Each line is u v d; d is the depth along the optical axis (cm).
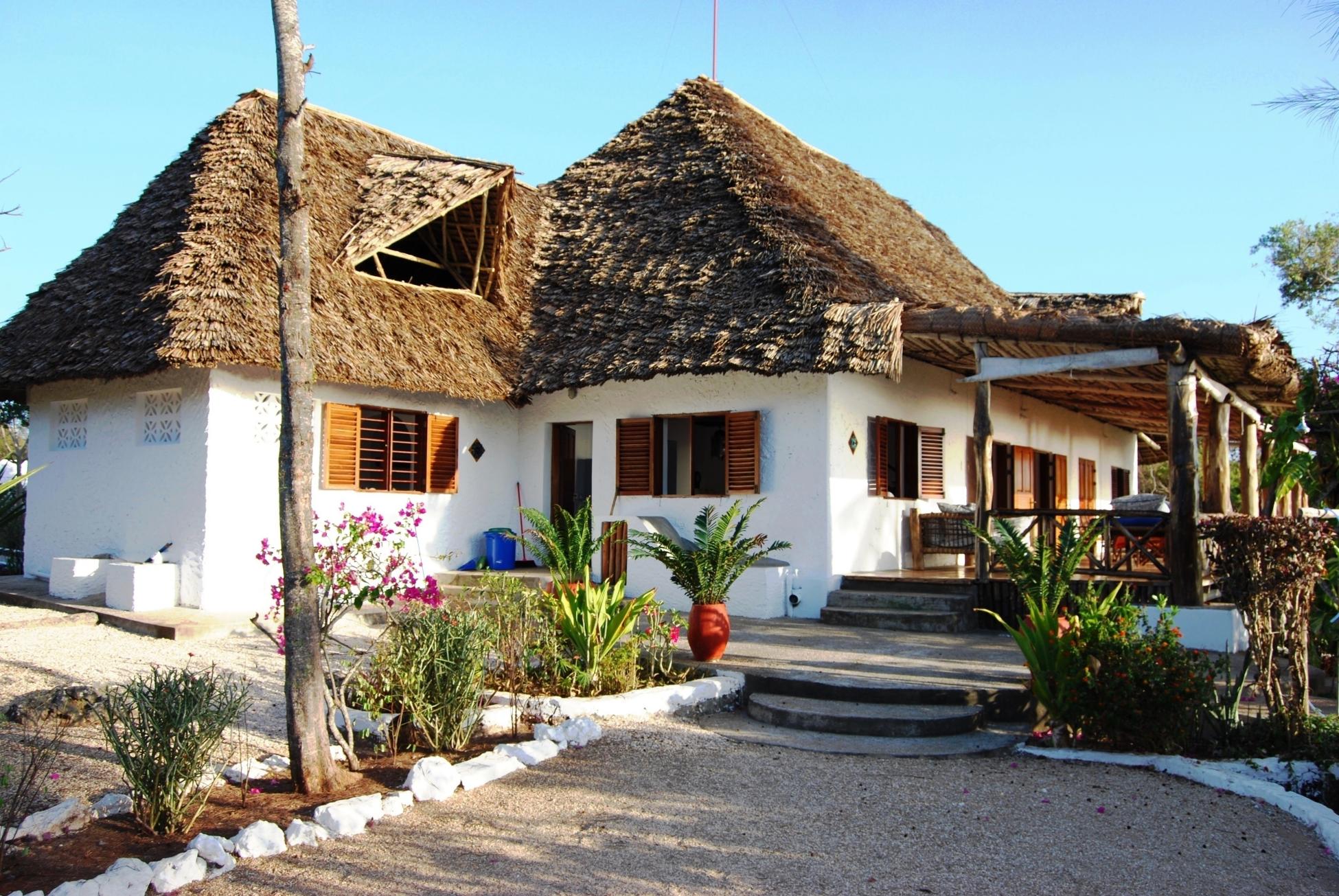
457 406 1480
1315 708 818
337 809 571
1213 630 1001
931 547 1467
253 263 1222
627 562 1401
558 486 1588
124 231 1398
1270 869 535
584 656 862
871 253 1586
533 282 1642
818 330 1228
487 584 943
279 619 1118
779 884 504
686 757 724
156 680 571
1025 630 820
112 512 1290
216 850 518
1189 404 1031
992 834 577
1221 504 1194
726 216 1511
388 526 1368
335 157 1526
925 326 1203
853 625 1234
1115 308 1742
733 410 1380
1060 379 1460
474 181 1461
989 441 1223
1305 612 738
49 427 1411
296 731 610
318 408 1288
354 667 706
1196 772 688
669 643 951
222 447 1191
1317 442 1352
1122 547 1355
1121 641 757
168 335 1096
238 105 1438
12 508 1747
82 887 462
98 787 604
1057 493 1948
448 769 645
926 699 852
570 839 563
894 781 679
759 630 1191
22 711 722
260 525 1223
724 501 1378
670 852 545
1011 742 779
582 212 1744
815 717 811
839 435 1320
